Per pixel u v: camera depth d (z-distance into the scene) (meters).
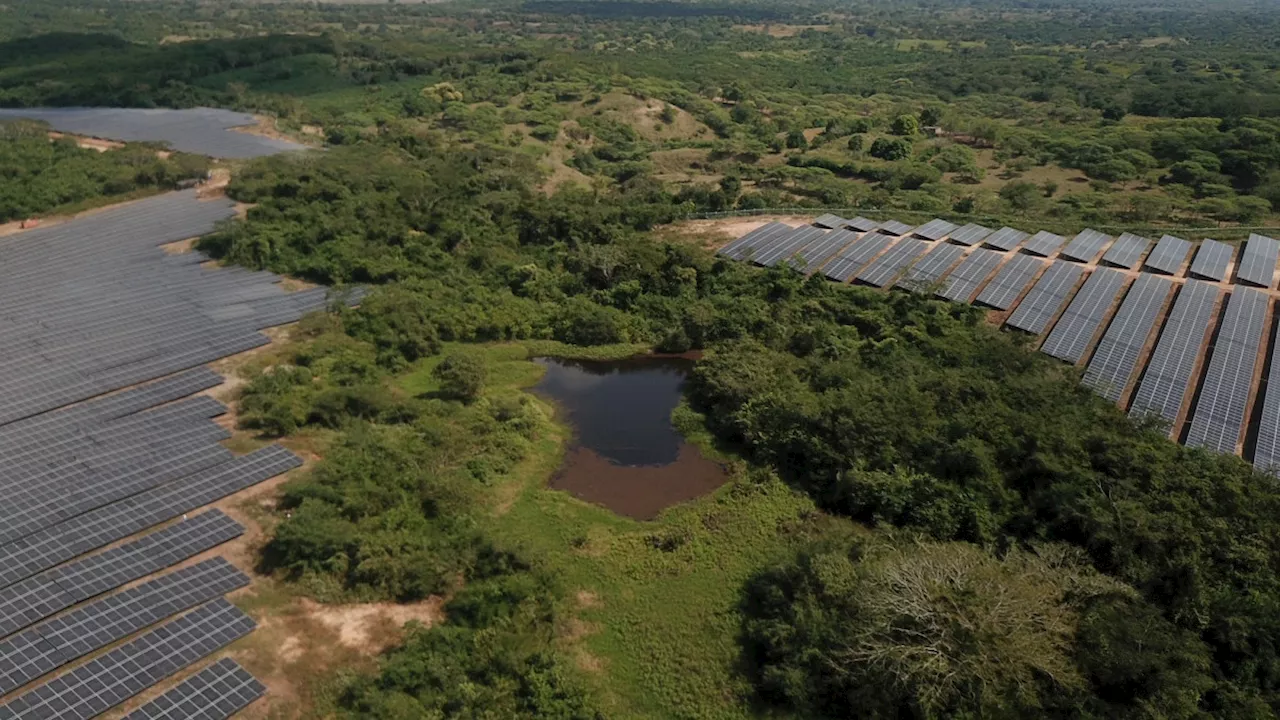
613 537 46.22
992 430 48.97
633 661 38.41
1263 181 108.38
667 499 50.06
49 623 35.03
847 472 48.25
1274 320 65.25
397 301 67.56
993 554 43.12
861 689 35.09
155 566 39.09
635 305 71.88
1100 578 38.28
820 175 116.62
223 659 34.88
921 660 34.53
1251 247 77.44
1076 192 112.69
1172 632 36.34
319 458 49.47
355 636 37.88
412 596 40.44
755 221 90.56
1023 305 67.62
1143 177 117.19
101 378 54.47
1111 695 34.75
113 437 48.44
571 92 159.00
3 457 45.53
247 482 45.88
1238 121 134.38
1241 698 34.00
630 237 83.06
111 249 76.50
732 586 42.62
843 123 151.12
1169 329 63.00
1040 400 51.97
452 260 77.62
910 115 144.50
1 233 80.06
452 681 35.34
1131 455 45.53
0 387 52.47
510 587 40.06
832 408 52.28
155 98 137.75
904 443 49.50
